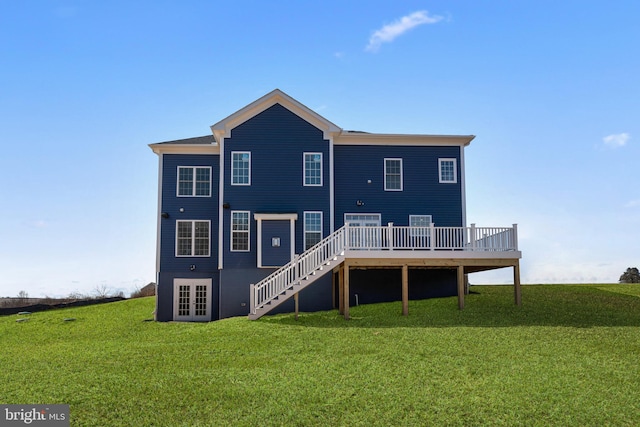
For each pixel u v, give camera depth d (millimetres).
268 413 12242
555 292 27109
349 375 14469
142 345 18594
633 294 26406
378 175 26734
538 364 15242
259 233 25062
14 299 38031
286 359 16031
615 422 11820
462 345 17031
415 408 12445
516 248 22812
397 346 17031
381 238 22234
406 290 21797
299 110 25922
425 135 26641
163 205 26609
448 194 26891
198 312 26031
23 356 17406
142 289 41312
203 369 15250
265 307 21984
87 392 13453
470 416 12078
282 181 25594
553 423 11781
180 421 11906
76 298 39062
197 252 26422
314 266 21969
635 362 15383
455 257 22203
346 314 21344
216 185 26844
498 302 23844
